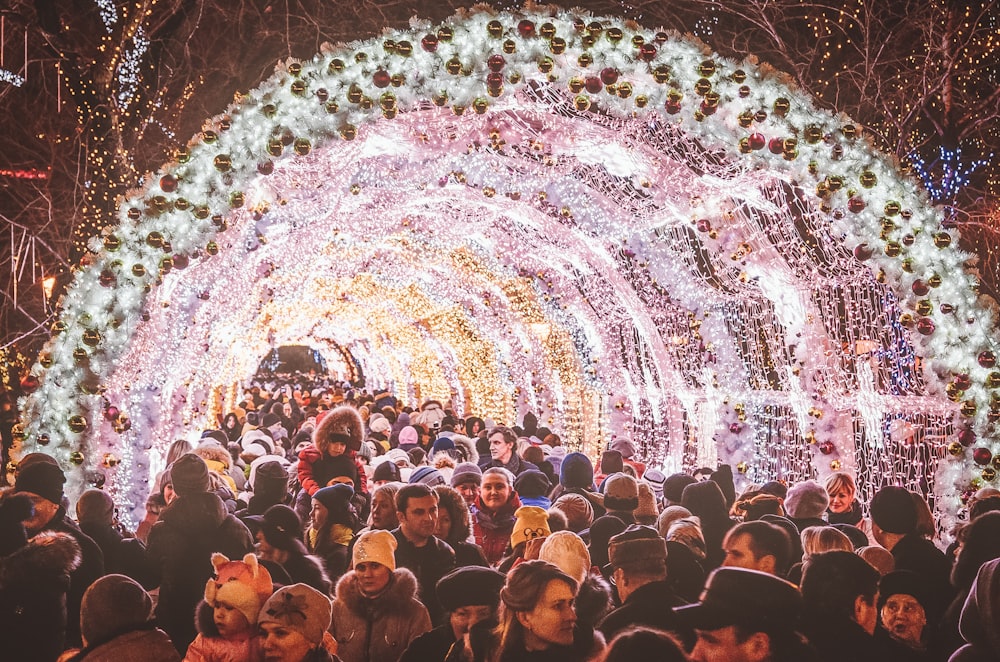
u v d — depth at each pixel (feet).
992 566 13.28
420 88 24.72
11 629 15.40
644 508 23.61
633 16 71.26
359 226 50.72
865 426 35.32
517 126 32.96
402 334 114.73
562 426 68.49
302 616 12.95
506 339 76.13
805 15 71.56
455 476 24.53
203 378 63.62
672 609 13.05
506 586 12.08
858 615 13.52
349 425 25.63
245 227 35.04
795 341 37.63
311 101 24.75
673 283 45.68
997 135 69.82
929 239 26.17
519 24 24.53
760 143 25.79
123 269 25.59
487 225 55.67
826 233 32.71
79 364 25.77
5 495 17.34
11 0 60.75
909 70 69.56
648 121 30.09
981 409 26.09
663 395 52.70
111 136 58.39
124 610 13.24
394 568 15.70
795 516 21.76
